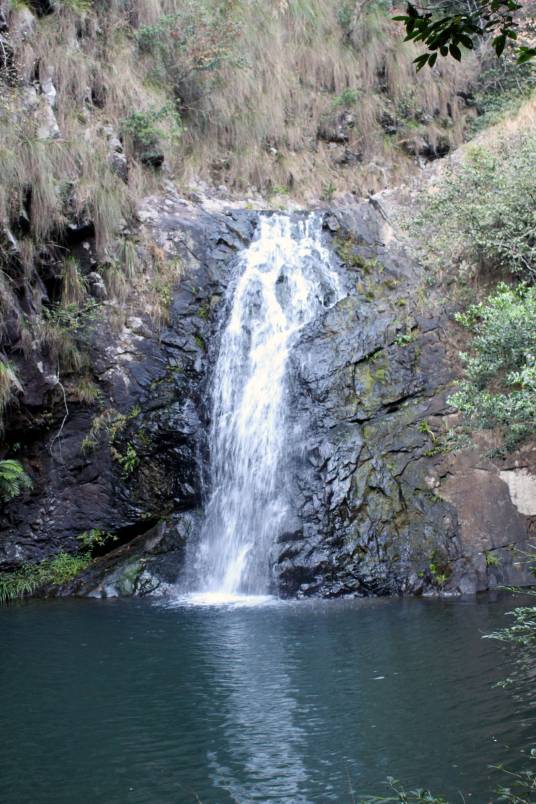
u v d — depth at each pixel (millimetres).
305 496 9703
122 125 13977
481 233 11078
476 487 9484
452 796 3600
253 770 4027
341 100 17406
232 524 10500
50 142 11680
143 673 5812
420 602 8320
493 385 8539
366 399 10281
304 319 12758
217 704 5039
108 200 12219
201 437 11383
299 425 10359
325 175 16594
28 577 10352
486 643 6211
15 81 11906
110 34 14680
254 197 15602
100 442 11203
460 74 18422
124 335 11844
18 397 10570
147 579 9789
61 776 4039
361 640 6562
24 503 10867
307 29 17953
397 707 4812
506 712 4590
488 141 14219
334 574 9016
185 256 12961
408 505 9367
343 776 3883
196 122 15852
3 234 10492
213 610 8297
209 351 12188
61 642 6910
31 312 10992
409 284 12164
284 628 7199
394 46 18062
